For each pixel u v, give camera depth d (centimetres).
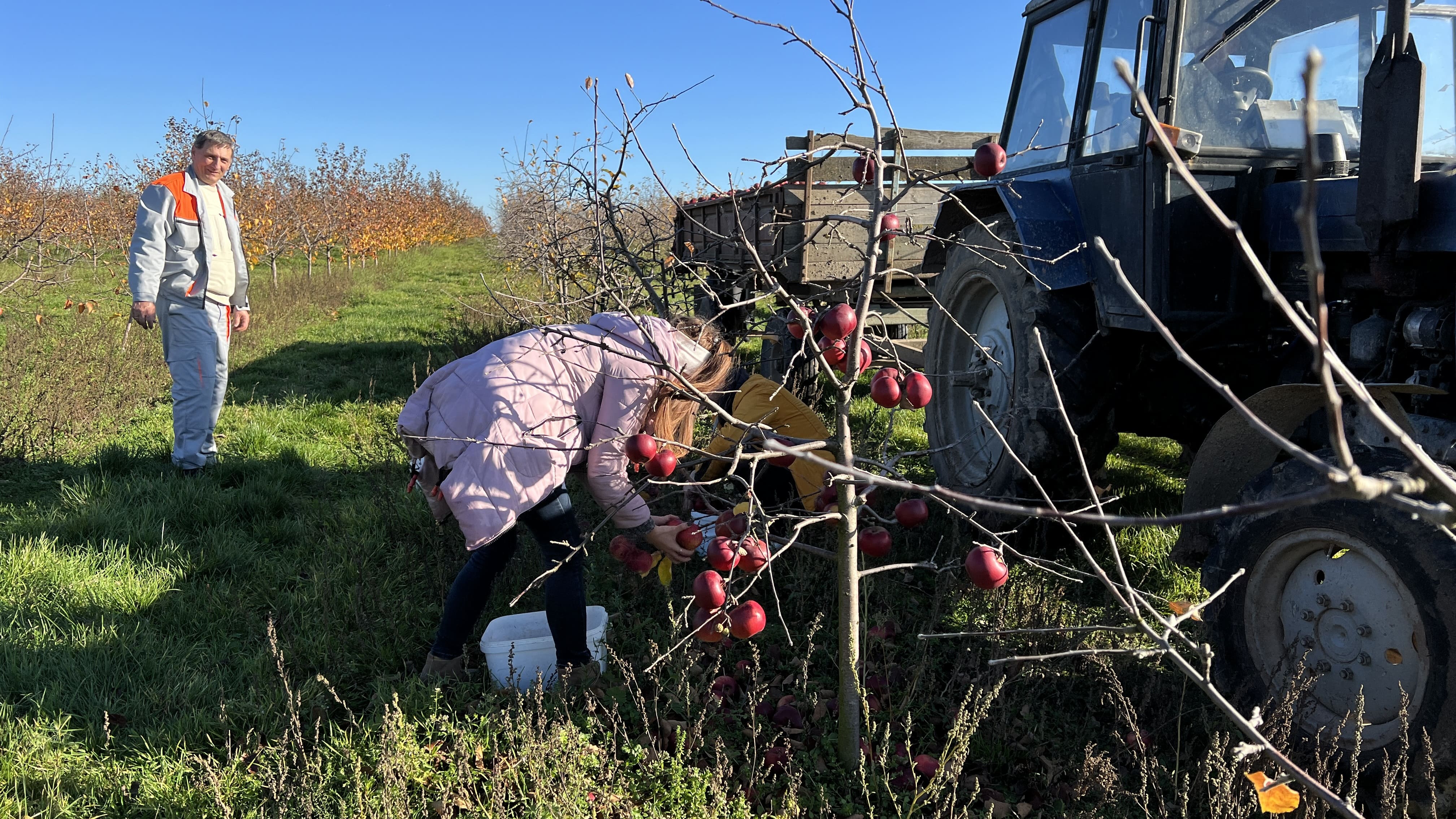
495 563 291
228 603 358
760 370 667
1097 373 369
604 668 301
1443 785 212
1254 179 321
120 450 537
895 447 565
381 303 1647
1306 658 248
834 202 583
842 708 246
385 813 220
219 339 527
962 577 338
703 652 306
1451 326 246
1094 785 237
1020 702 281
